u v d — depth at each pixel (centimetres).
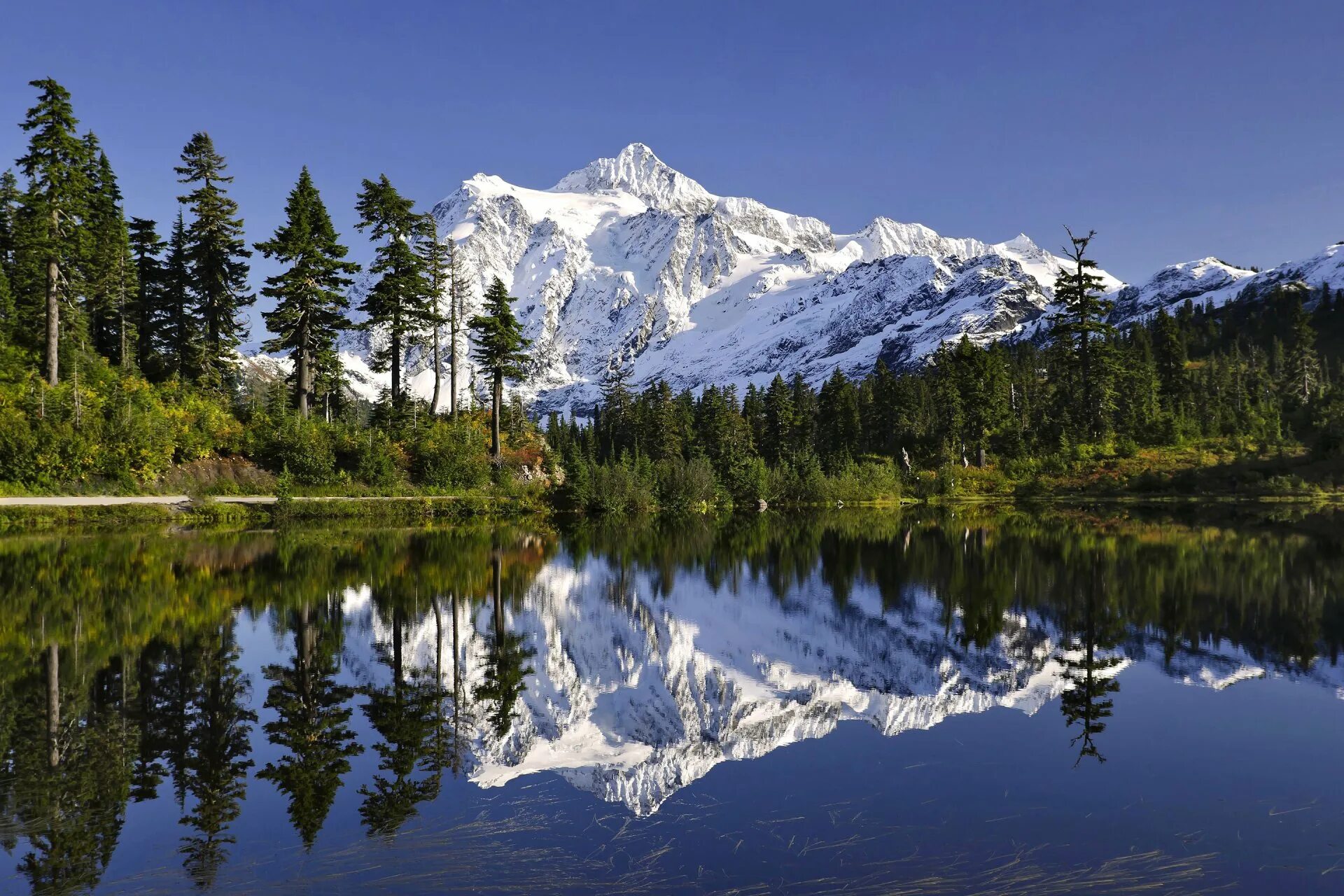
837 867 662
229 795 828
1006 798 813
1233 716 1093
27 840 725
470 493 5147
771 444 10431
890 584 2338
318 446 4894
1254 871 657
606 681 1327
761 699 1233
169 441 4412
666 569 2716
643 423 10256
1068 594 2089
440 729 1061
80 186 4438
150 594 1986
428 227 5591
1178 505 5762
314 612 1811
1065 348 8319
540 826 749
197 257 5091
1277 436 7488
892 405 9775
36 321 4922
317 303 4878
